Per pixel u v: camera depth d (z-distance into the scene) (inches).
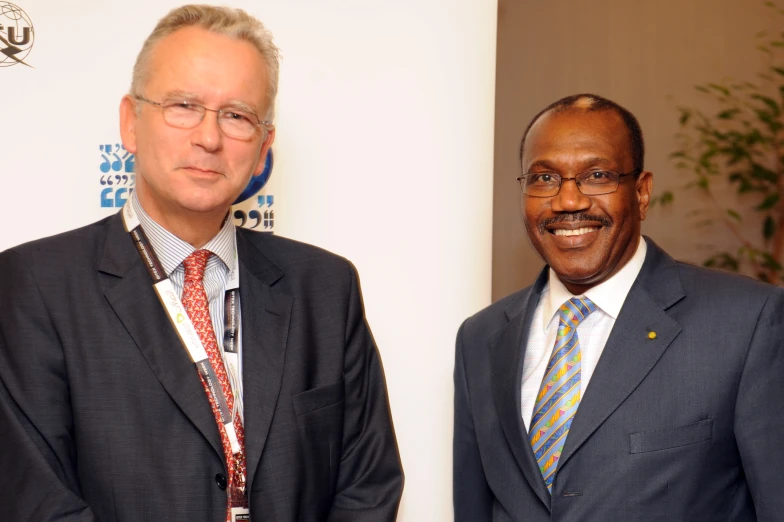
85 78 74.8
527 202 68.6
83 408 58.6
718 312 63.3
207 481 58.9
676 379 62.1
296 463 62.9
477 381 73.2
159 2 75.3
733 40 150.3
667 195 149.9
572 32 150.4
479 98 80.9
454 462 75.9
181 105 60.5
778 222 149.4
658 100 150.6
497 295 150.0
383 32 79.3
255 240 71.2
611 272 67.6
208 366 61.3
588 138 65.6
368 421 70.6
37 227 74.7
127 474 57.9
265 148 67.4
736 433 60.8
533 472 64.1
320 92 78.7
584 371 66.3
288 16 78.1
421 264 80.6
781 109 147.5
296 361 65.3
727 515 62.1
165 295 62.1
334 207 79.3
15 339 58.8
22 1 73.9
